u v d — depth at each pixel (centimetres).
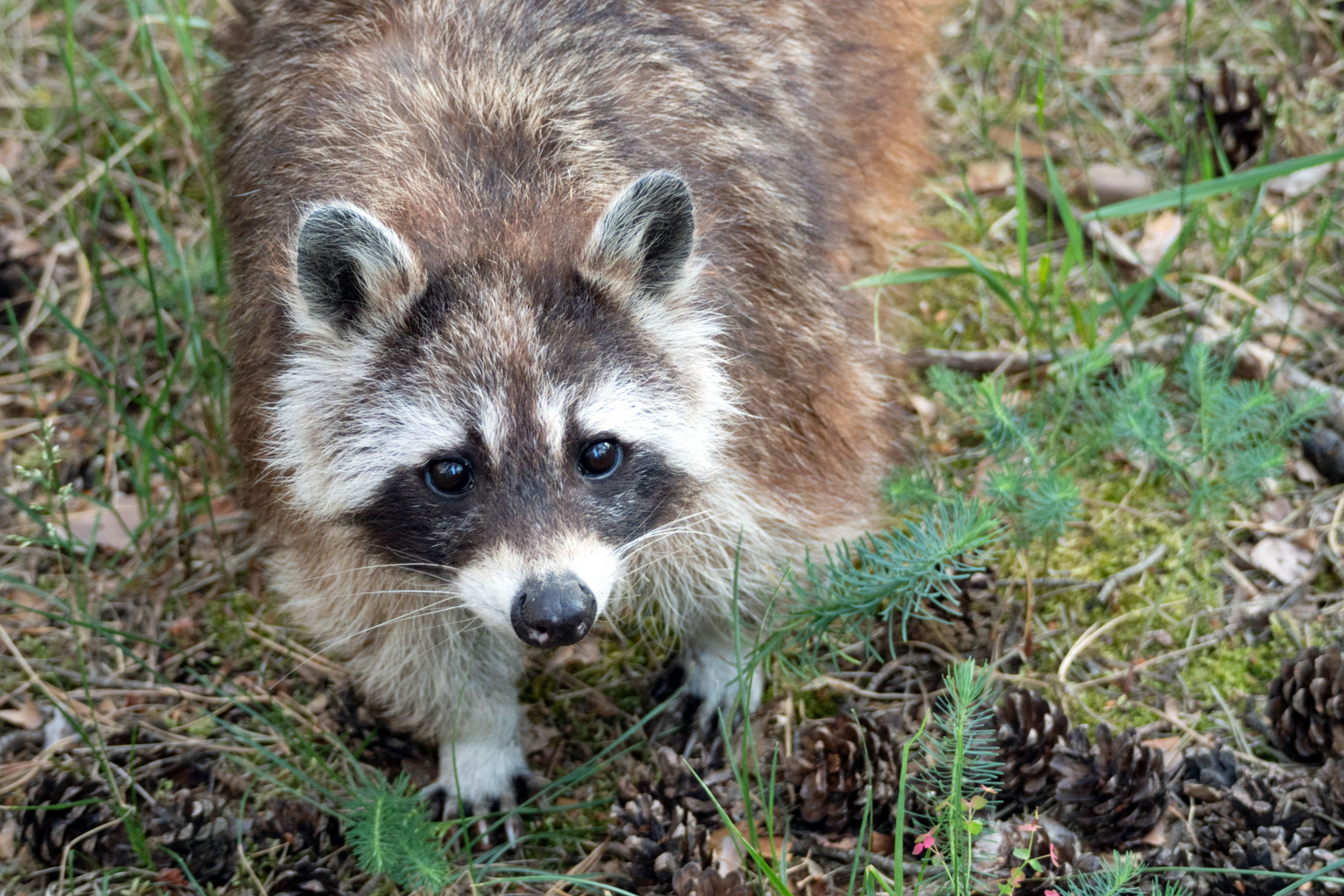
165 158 895
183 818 553
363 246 477
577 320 489
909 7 767
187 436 765
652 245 499
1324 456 668
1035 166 861
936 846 482
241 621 681
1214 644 609
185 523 709
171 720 632
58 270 846
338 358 503
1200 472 671
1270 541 644
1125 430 623
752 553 577
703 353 526
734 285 555
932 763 523
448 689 576
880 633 627
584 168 530
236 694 639
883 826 545
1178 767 556
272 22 649
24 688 645
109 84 931
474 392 477
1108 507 672
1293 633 605
